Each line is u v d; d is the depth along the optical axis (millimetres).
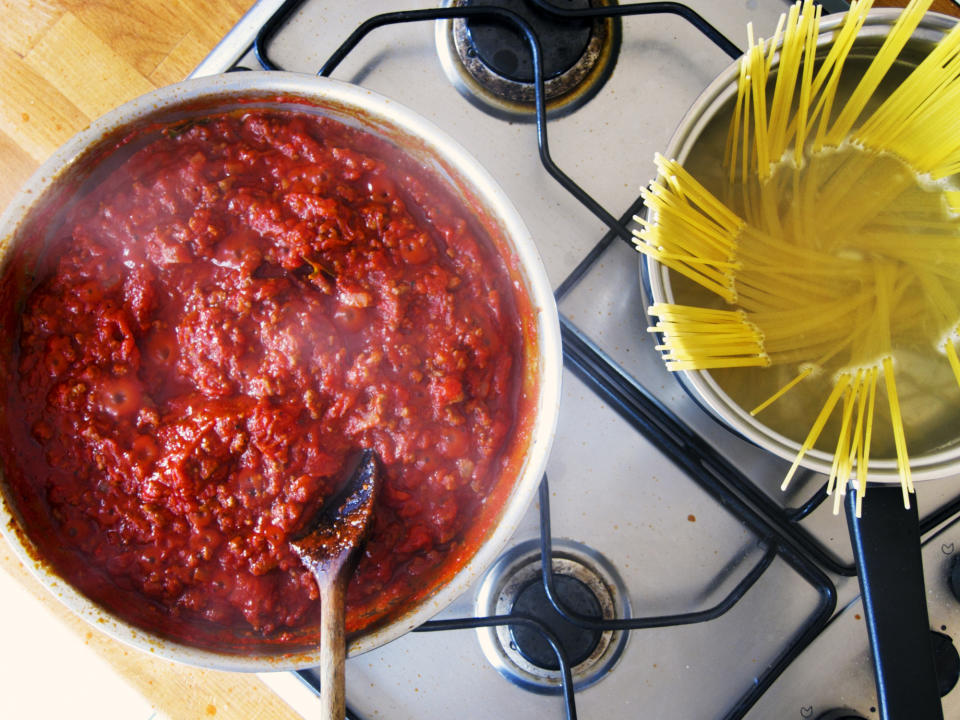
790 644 486
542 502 475
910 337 459
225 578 437
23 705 696
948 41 416
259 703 522
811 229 456
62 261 436
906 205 459
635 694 485
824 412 421
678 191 421
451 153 430
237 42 501
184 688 522
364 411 443
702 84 501
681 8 476
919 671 420
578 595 479
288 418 434
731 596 467
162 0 534
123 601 432
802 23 412
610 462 491
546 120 497
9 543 408
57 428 432
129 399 432
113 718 695
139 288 436
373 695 481
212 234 441
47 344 432
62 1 529
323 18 502
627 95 501
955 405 452
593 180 497
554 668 478
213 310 437
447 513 450
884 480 411
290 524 430
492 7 473
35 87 525
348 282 446
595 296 494
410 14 474
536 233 494
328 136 467
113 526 436
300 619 444
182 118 443
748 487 486
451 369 449
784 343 448
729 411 417
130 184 447
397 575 457
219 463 432
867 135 458
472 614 489
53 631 687
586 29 495
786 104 435
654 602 487
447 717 480
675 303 450
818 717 485
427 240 461
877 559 427
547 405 427
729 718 475
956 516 495
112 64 528
